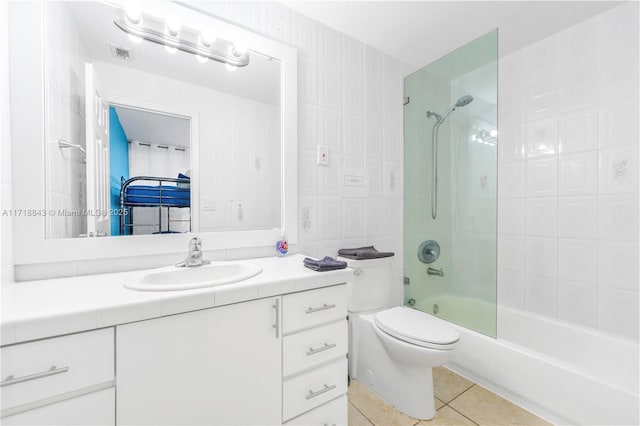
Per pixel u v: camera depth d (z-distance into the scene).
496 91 1.56
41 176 0.95
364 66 1.88
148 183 1.17
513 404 1.38
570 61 1.68
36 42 0.95
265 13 1.46
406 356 1.26
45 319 0.60
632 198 1.46
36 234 0.94
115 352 0.68
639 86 1.43
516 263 1.92
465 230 1.74
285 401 0.96
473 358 1.56
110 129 1.09
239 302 0.86
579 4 1.49
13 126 0.91
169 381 0.75
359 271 1.62
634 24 1.44
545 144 1.78
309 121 1.63
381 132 1.99
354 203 1.84
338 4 1.51
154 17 1.17
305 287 1.00
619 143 1.49
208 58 1.30
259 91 1.44
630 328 1.46
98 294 0.76
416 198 2.03
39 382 0.60
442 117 1.86
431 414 1.29
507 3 1.50
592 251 1.59
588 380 1.13
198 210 1.28
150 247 1.15
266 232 1.45
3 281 0.85
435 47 1.94
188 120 1.26
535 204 1.83
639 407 1.00
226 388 0.84
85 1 1.05
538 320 1.69
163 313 0.73
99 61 1.08
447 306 1.82
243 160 1.40
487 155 1.62
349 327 1.65
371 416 1.32
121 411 0.69
